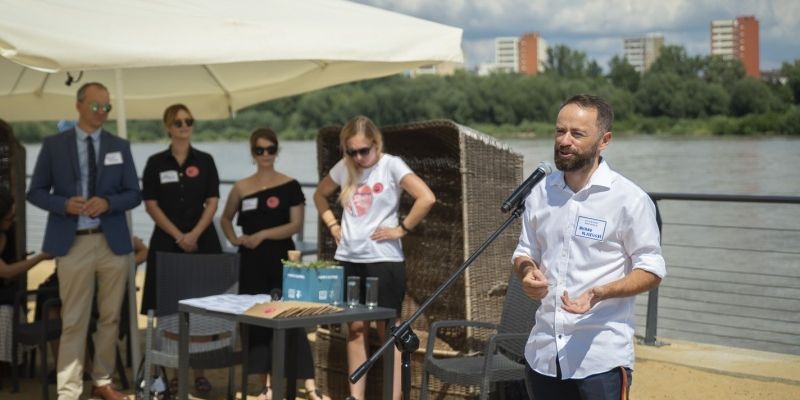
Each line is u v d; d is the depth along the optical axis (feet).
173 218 19.61
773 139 96.17
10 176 20.68
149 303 19.47
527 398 16.07
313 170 79.77
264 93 25.66
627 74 112.98
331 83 23.76
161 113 28.35
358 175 17.40
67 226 17.99
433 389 17.81
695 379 19.44
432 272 19.26
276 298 15.88
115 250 18.30
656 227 10.51
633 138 106.73
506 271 18.51
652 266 10.25
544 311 10.86
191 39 16.08
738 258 49.80
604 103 10.53
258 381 20.98
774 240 51.65
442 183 19.03
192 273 18.11
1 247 20.27
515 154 18.49
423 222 19.52
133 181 18.49
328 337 19.58
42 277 34.63
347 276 17.40
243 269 19.42
